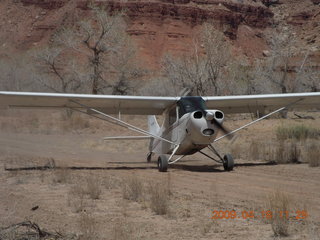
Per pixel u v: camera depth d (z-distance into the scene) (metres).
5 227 7.98
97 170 16.11
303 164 16.98
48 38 94.06
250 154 19.66
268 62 41.12
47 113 45.91
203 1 97.75
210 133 14.66
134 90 44.66
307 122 30.97
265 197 10.44
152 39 87.56
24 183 12.98
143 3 90.12
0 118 42.31
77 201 10.30
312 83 38.81
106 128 34.00
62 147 25.16
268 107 19.53
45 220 8.66
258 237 7.37
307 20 105.31
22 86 59.06
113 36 44.25
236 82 39.12
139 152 23.69
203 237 7.46
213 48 36.31
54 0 98.31
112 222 8.47
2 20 101.81
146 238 7.42
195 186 12.34
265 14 105.50
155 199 9.70
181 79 36.53
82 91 45.12
